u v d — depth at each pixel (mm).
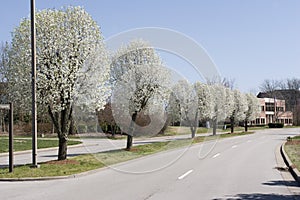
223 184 13781
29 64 18688
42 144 36750
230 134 59062
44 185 13820
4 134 52250
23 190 12766
